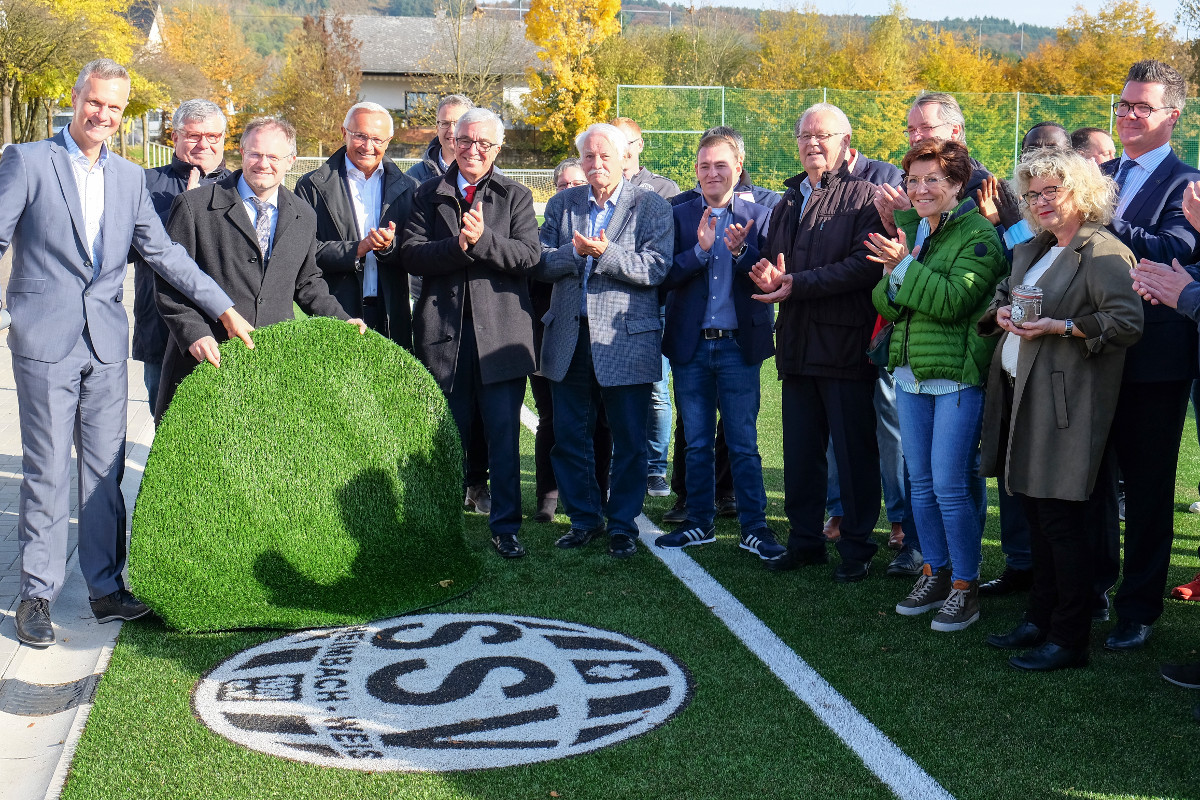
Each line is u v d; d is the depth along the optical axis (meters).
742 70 48.59
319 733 3.17
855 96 27.08
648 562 4.95
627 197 5.06
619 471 5.08
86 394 4.09
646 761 3.01
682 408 5.20
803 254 4.66
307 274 4.73
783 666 3.71
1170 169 3.96
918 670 3.68
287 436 4.38
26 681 3.63
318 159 34.84
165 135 49.59
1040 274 3.70
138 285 5.32
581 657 3.79
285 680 3.57
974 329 4.03
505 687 3.52
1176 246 3.76
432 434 4.67
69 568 4.71
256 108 53.19
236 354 4.29
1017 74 45.03
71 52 31.08
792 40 48.12
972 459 4.16
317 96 45.91
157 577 4.04
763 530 5.07
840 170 4.69
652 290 5.08
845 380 4.61
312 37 46.97
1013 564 4.61
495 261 4.83
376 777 2.90
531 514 5.83
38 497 3.94
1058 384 3.51
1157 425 3.80
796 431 4.82
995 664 3.74
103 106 3.89
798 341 4.67
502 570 4.81
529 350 5.02
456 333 4.98
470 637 3.98
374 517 4.53
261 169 4.43
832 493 5.48
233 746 3.08
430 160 6.46
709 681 3.57
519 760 3.01
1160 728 3.22
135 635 3.98
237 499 4.24
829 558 5.09
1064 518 3.61
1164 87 3.92
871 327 4.59
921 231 4.24
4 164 3.87
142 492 4.07
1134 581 3.93
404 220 5.21
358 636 3.98
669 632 4.04
